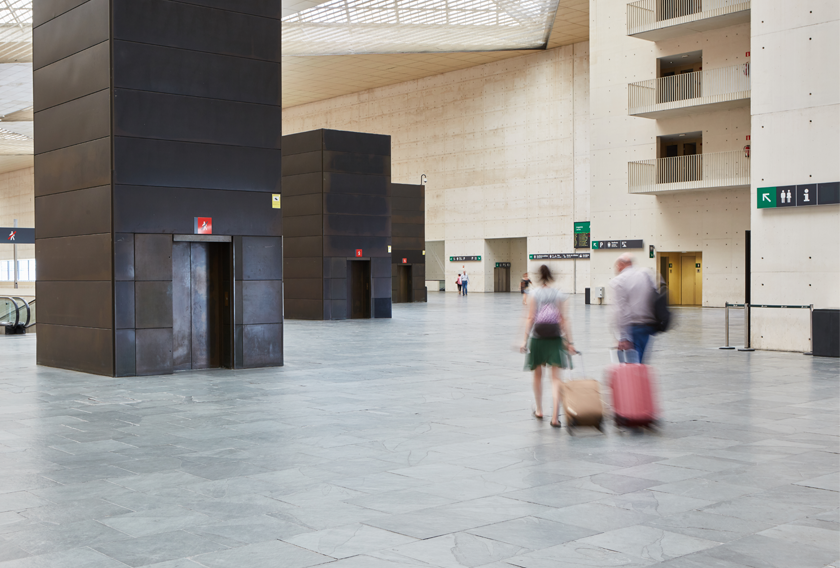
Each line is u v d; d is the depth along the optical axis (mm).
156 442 7445
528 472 6230
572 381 8062
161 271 12812
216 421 8547
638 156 36625
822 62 15555
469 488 5742
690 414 8891
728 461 6602
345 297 28375
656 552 4359
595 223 38094
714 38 34094
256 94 13820
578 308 33938
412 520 4973
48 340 13977
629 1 36469
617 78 37156
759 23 16359
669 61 36312
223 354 13820
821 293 15797
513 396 10273
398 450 7055
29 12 30250
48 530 4801
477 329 22766
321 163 27797
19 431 8016
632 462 6566
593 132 38000
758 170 16438
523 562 4207
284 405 9602
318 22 40906
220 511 5195
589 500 5422
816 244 15820
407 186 43344
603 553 4344
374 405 9562
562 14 43750
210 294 13891
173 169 12883
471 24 44125
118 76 12273
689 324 24578
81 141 12922
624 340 8836
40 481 6008
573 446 7215
